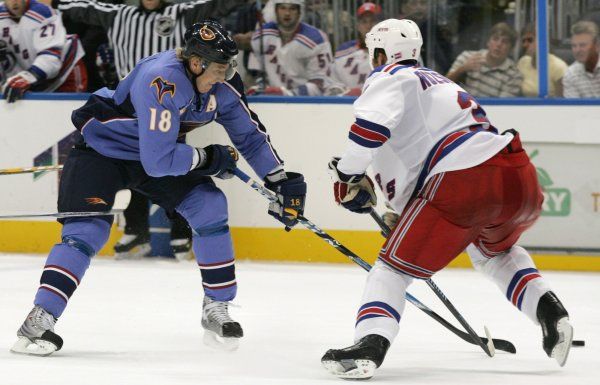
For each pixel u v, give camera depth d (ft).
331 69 57.98
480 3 56.75
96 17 58.23
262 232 57.52
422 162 28.48
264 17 57.62
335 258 57.47
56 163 58.23
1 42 59.00
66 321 37.96
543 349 31.24
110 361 30.35
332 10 57.31
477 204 27.66
